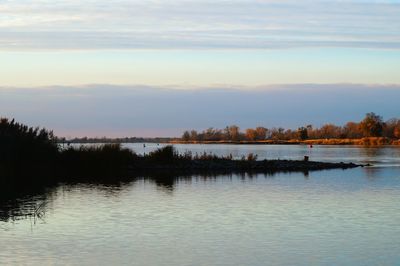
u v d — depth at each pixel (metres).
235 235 23.86
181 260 19.95
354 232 24.41
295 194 37.94
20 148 53.94
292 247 21.75
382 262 19.64
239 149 150.62
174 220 27.31
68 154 58.25
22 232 24.42
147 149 143.62
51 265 19.27
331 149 150.25
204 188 41.91
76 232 24.41
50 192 38.84
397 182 47.38
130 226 25.77
